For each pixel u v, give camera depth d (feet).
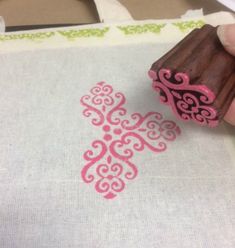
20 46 1.40
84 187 1.05
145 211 1.01
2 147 1.12
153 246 0.96
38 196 1.03
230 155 1.15
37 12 1.70
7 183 1.05
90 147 1.14
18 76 1.31
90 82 1.31
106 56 1.39
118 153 1.13
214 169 1.11
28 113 1.21
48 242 0.95
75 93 1.28
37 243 0.95
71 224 0.98
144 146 1.15
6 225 0.98
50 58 1.38
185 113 0.97
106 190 1.05
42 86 1.29
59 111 1.22
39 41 1.42
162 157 1.13
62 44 1.42
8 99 1.25
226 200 1.05
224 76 0.94
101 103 1.25
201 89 0.89
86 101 1.26
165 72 0.90
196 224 1.00
